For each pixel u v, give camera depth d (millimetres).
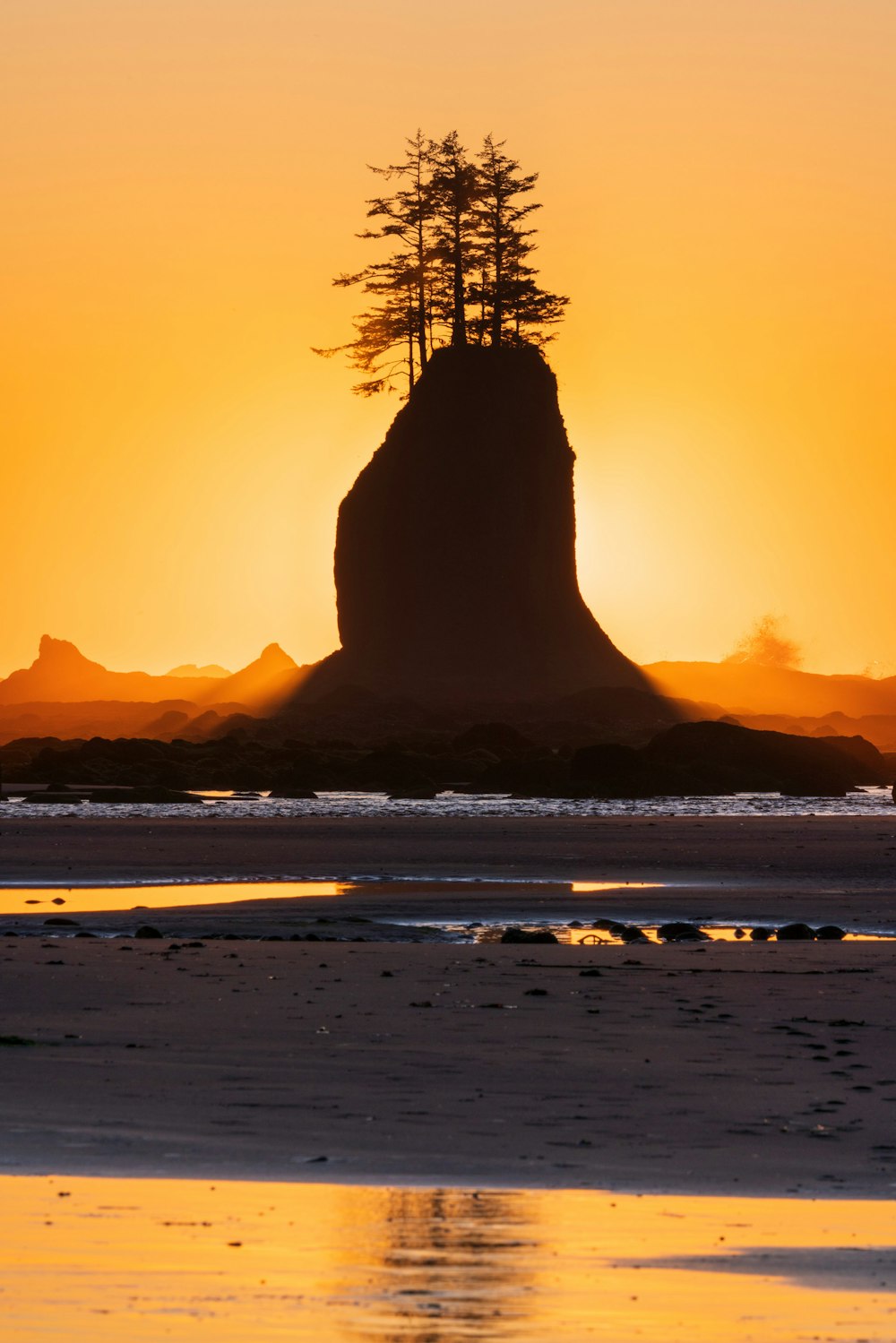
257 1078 31000
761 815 178125
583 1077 31328
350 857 107000
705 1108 28484
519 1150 25234
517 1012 39938
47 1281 18344
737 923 67750
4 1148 25062
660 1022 38312
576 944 58625
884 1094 29797
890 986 45062
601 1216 21422
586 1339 16500
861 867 98375
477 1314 17250
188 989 43969
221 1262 19125
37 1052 33719
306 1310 17344
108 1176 23359
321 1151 25031
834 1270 19000
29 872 94062
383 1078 31109
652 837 131125
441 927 64938
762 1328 16891
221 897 78938
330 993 43344
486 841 124125
